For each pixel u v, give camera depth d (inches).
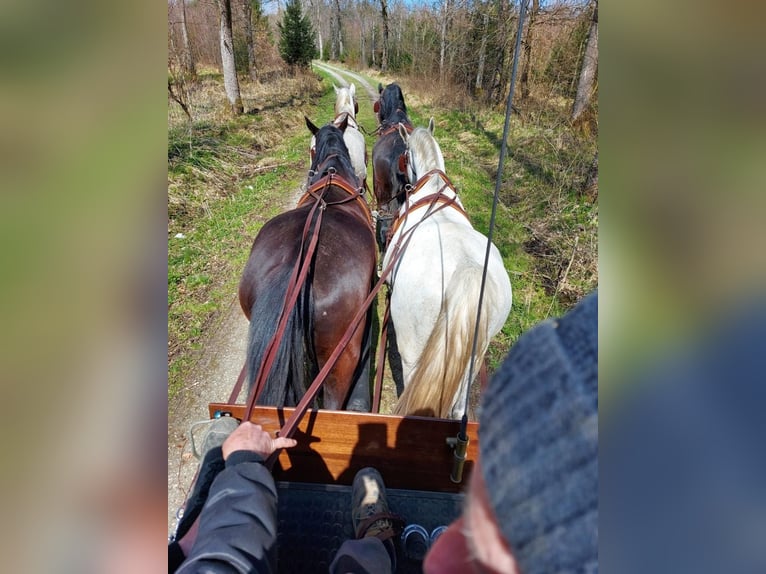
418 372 80.3
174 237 214.1
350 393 94.7
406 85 676.7
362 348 97.1
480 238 97.0
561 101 301.7
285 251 84.5
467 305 77.6
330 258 85.6
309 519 67.9
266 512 44.1
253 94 554.3
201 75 580.4
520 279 178.2
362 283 87.4
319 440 70.7
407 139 141.4
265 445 53.2
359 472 69.1
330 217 95.7
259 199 273.3
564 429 21.3
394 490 72.6
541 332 25.3
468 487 26.0
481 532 23.6
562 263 181.0
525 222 216.7
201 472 59.6
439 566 29.0
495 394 24.6
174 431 122.6
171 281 183.0
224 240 219.6
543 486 20.7
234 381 139.0
